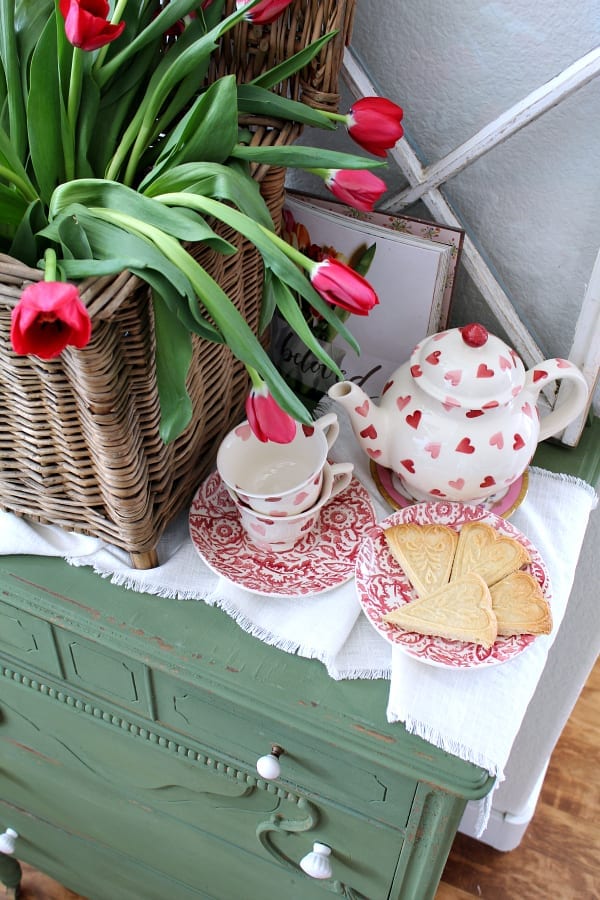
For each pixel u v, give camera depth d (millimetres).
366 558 691
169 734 776
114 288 504
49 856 1113
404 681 632
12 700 866
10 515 724
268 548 710
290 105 641
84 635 688
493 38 688
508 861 1255
